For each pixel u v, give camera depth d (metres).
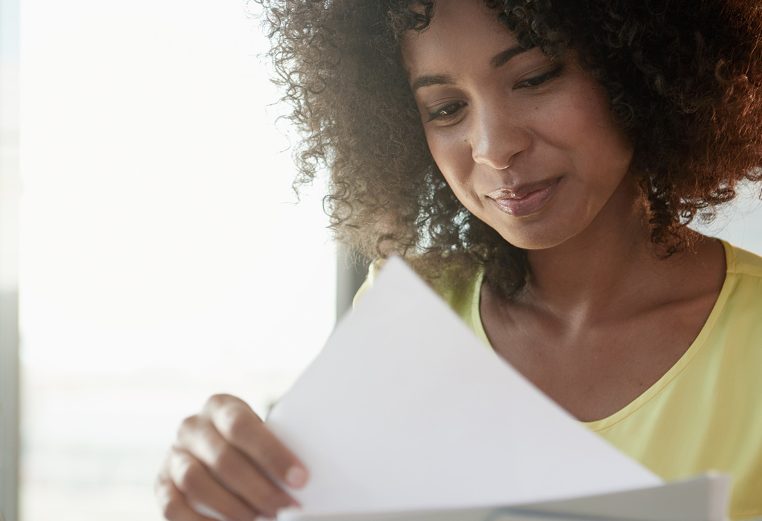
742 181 1.19
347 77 1.18
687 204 1.09
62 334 3.46
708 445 0.97
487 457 0.66
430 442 0.67
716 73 1.01
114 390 3.59
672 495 0.55
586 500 0.56
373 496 0.66
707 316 1.02
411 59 1.01
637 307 1.04
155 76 3.09
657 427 0.99
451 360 0.68
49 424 3.54
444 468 0.66
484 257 1.16
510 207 0.98
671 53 1.01
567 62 0.95
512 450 0.66
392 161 1.22
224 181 3.17
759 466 0.95
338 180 1.27
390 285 0.70
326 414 0.69
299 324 2.99
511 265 1.12
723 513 0.55
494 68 0.95
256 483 0.70
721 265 1.05
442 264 1.22
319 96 1.23
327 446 0.69
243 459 0.71
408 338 0.69
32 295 3.22
